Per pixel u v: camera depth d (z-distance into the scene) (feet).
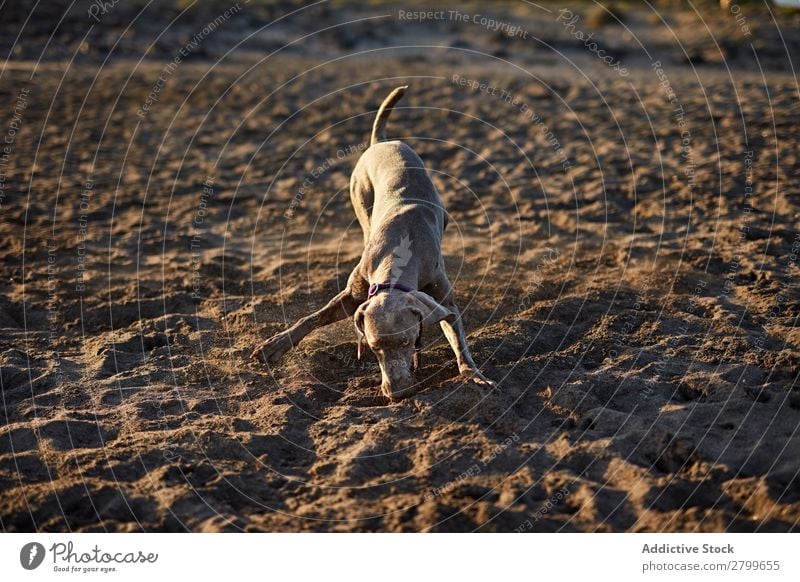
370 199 24.12
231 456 17.98
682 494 15.99
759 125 45.44
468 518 15.69
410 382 18.45
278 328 24.45
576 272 27.99
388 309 18.44
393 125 48.96
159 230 33.45
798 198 34.14
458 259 29.60
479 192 37.50
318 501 16.40
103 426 19.25
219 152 44.55
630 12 86.58
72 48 68.85
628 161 40.86
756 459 16.89
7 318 25.52
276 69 65.10
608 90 56.44
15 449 18.22
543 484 16.52
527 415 19.19
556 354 21.89
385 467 17.39
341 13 87.92
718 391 19.69
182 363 22.56
